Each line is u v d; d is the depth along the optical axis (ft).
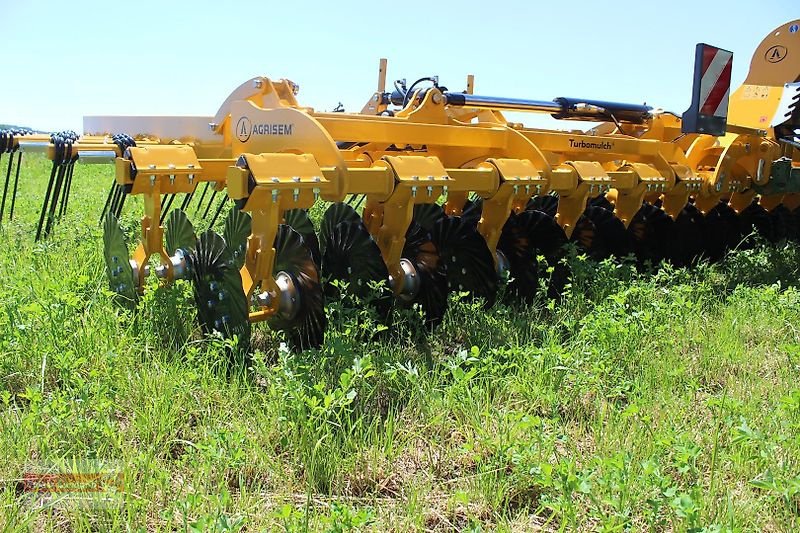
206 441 10.18
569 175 18.33
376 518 9.19
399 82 19.62
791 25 24.49
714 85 19.13
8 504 8.82
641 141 21.16
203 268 14.75
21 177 48.85
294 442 10.48
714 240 24.40
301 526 8.34
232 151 16.81
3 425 10.65
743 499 9.73
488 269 17.15
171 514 8.66
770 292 17.56
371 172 14.21
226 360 13.25
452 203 20.36
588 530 9.07
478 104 19.24
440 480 10.23
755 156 22.24
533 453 10.11
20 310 14.12
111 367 12.34
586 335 14.20
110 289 16.90
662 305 16.25
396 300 15.88
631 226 21.94
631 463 10.11
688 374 13.88
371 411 12.08
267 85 15.85
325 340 13.47
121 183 14.80
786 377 13.65
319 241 16.03
